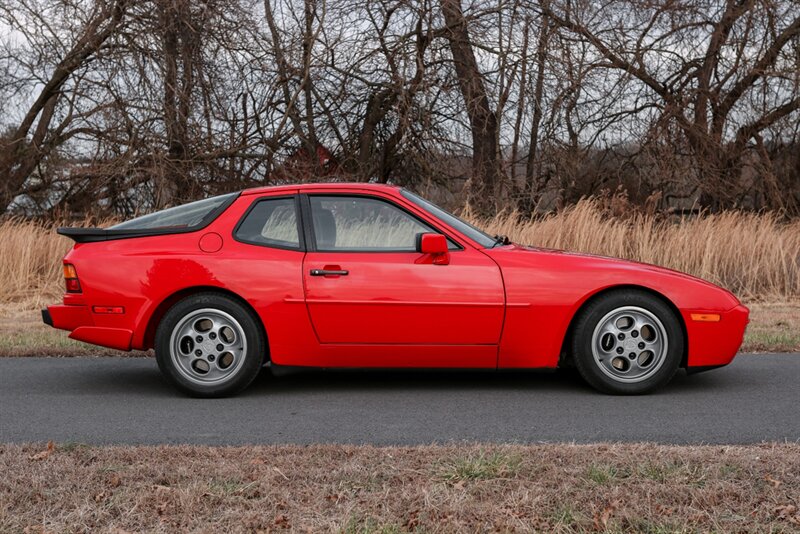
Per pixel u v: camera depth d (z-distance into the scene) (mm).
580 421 5383
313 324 6074
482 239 6336
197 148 20656
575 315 6180
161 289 6156
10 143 20625
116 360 7941
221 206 6348
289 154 22344
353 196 6281
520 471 3898
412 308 6027
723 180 22562
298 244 6188
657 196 14938
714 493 3557
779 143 23531
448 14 21469
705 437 4949
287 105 22359
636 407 5793
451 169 22094
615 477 3797
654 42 22609
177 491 3648
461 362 6148
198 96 20844
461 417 5527
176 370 6160
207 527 3279
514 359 6125
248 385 6398
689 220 14766
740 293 13016
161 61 19734
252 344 6148
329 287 6051
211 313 6148
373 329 6062
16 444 4645
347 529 3229
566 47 21000
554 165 22391
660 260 13945
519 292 6031
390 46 21844
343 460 4172
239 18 20141
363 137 22578
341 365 6176
